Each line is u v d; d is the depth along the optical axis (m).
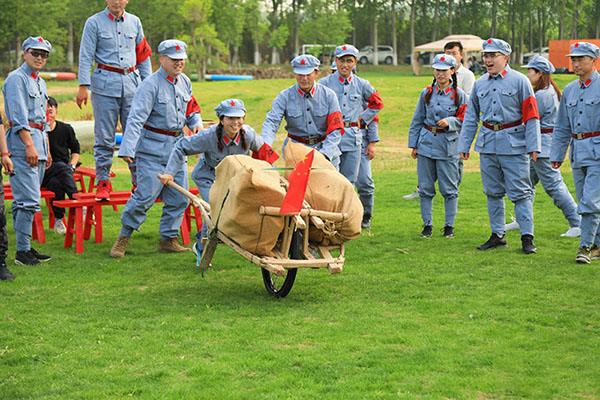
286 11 76.31
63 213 9.98
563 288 6.75
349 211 6.23
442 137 9.09
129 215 8.36
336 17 68.25
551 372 4.73
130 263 8.13
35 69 7.99
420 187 9.36
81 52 8.86
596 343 5.27
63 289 6.96
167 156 8.36
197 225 9.50
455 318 5.92
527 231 8.29
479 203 12.02
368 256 8.27
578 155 7.80
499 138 8.29
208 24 60.75
